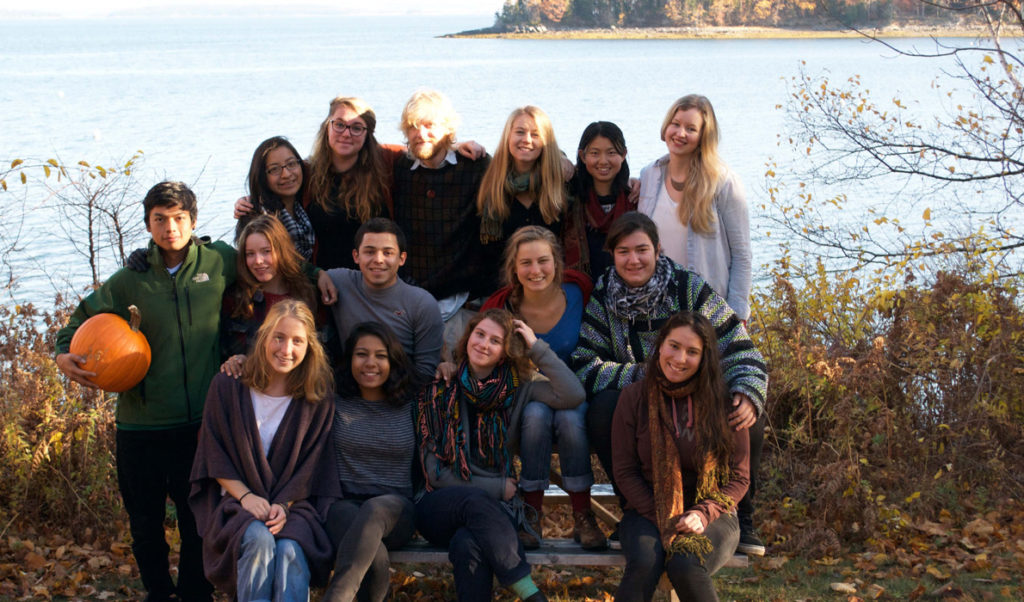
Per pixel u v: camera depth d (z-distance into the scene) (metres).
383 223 4.41
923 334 5.66
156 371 4.15
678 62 117.31
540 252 4.32
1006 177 8.05
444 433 4.20
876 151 8.16
